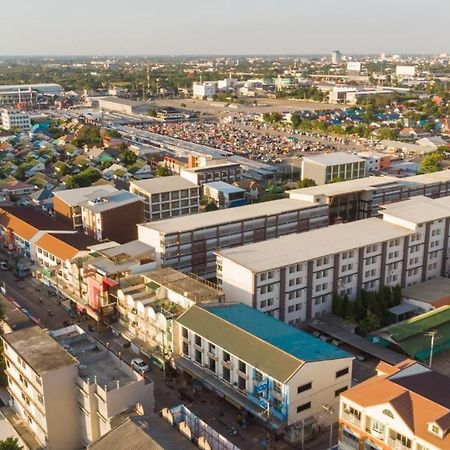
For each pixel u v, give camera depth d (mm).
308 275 127125
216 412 98562
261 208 165500
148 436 72562
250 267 120562
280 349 92750
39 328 99875
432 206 156500
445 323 122125
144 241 148500
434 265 151875
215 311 106688
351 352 118500
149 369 111625
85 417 87500
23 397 93562
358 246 132500
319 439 91000
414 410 73062
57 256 150500
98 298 127500
